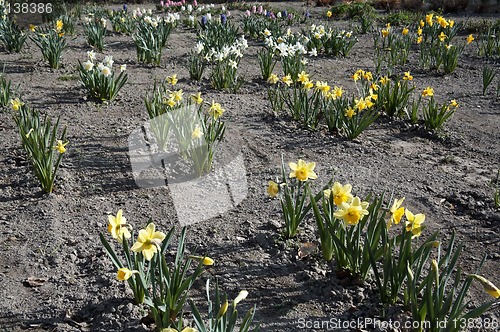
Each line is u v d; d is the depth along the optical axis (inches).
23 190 188.4
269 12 572.7
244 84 329.4
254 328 111.7
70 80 326.0
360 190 188.7
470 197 184.5
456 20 603.8
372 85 258.5
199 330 102.7
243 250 151.3
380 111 278.1
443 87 336.2
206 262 112.1
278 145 231.6
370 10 639.8
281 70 366.6
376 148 231.5
